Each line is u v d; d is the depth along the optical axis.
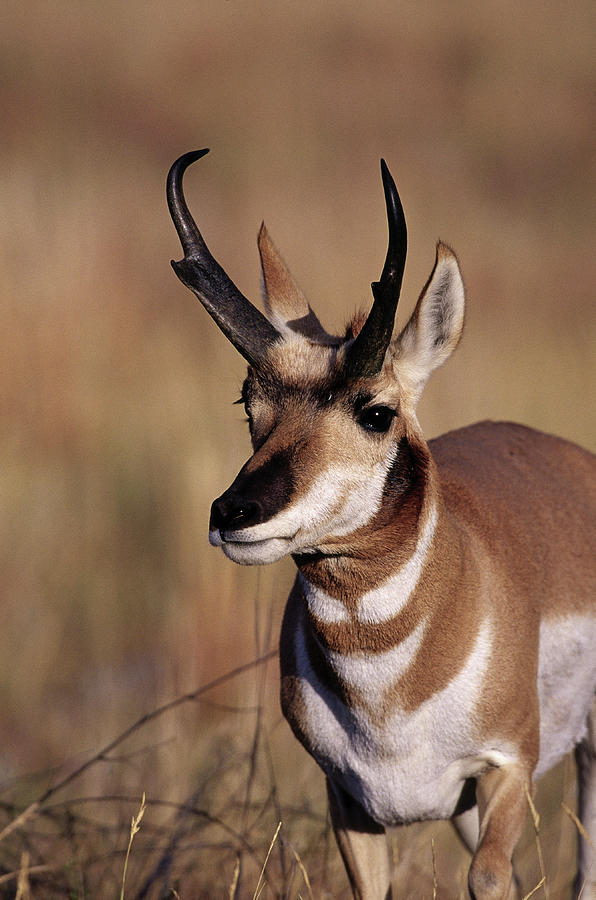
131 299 22.56
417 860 10.12
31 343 19.94
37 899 9.13
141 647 14.99
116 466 18.19
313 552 7.45
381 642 7.61
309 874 9.64
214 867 9.81
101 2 56.50
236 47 51.88
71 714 13.61
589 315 26.55
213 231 28.95
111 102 44.28
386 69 50.34
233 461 15.41
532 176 40.81
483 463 9.22
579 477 9.88
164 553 16.08
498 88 49.41
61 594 15.64
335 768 8.20
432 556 7.62
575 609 8.95
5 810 10.23
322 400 7.39
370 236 26.81
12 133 38.03
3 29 51.69
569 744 9.41
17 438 18.83
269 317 8.60
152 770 11.59
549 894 9.82
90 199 27.27
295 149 39.56
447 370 19.41
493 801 7.88
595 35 55.22
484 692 7.78
